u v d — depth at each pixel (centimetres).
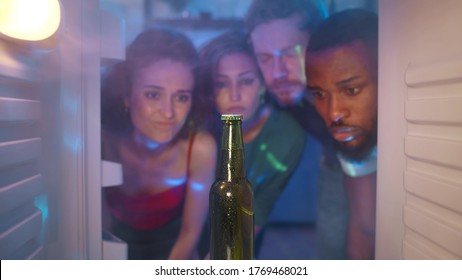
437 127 69
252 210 61
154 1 92
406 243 80
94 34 89
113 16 90
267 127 96
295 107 96
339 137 95
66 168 87
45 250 85
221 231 60
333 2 94
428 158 70
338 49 94
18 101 68
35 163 79
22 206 74
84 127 88
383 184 91
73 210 88
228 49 94
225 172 60
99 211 92
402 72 82
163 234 96
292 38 94
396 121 84
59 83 85
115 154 93
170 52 93
